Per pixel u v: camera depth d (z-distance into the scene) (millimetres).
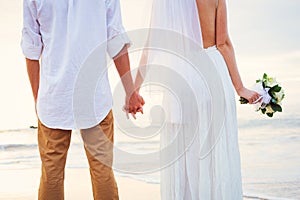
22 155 7559
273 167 6188
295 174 5656
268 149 7457
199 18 2549
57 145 2488
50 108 2447
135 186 4652
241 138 8000
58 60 2424
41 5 2391
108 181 2500
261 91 2621
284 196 4508
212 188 2572
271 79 2672
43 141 2512
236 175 2598
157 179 4938
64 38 2410
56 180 2508
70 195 4523
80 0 2395
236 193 2594
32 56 2508
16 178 5539
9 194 4617
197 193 2578
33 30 2461
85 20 2400
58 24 2398
